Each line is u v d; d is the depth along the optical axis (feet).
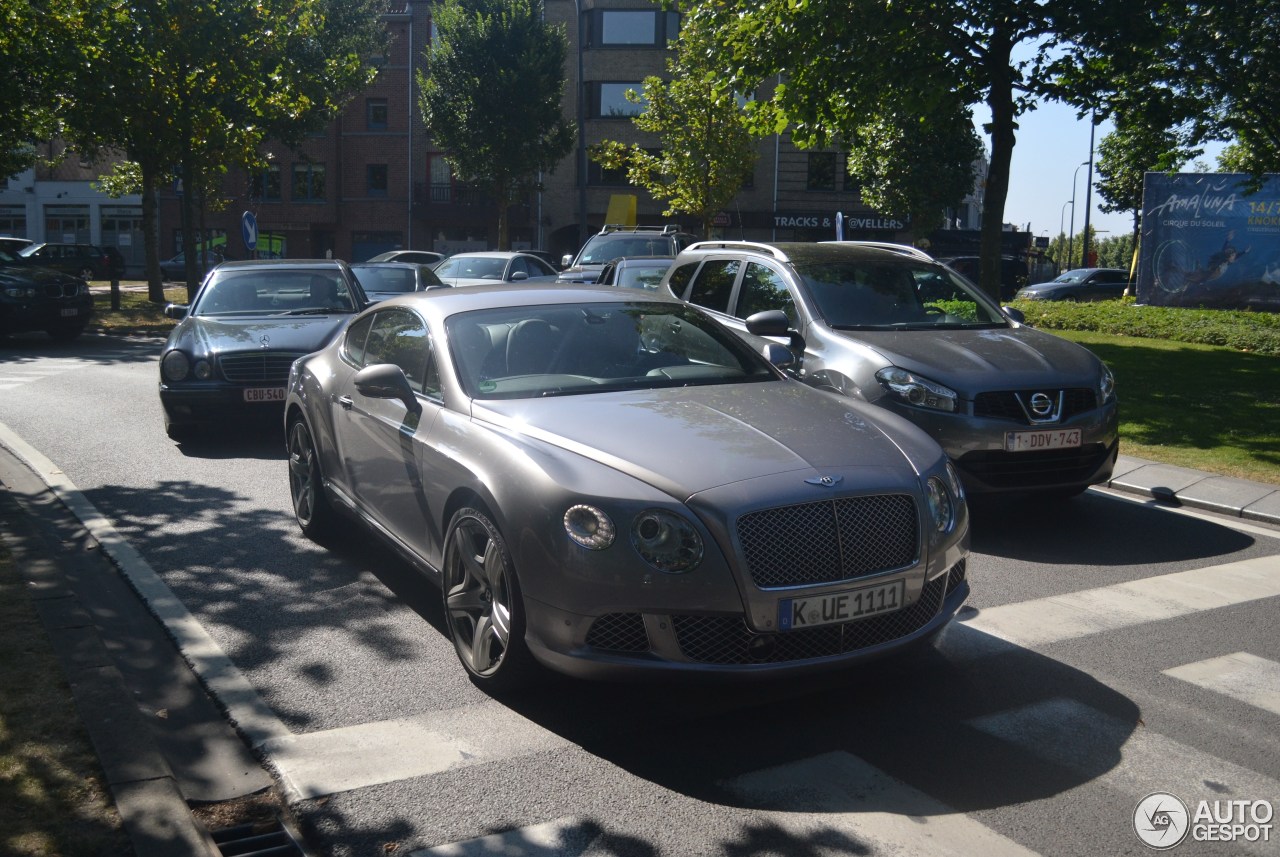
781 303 26.21
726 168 102.58
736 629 12.42
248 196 166.81
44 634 15.28
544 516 12.85
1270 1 52.75
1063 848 10.53
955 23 47.06
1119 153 134.31
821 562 12.60
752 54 50.26
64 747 11.89
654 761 12.34
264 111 83.51
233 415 31.24
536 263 67.92
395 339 18.71
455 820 11.08
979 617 17.21
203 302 35.55
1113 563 20.31
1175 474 26.89
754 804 11.37
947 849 10.51
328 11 117.08
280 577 19.22
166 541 21.47
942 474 14.14
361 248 167.53
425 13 162.09
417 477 16.10
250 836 10.89
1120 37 46.42
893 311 25.55
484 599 14.37
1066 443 22.07
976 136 124.98
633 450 13.34
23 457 29.60
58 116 85.10
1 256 66.69
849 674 14.80
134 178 123.44
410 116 163.63
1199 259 79.61
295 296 36.06
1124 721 13.38
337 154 164.96
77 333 66.03
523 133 120.16
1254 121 65.98
